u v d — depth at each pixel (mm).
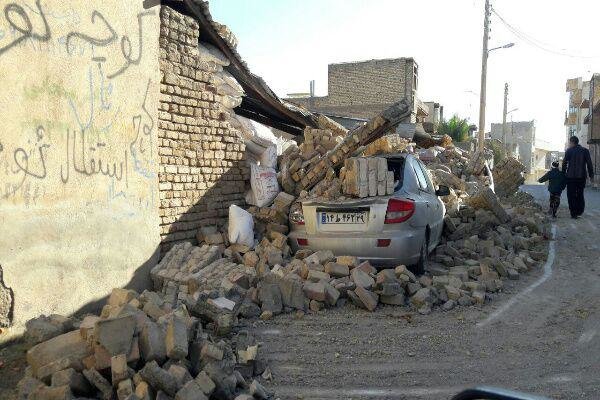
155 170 6301
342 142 8320
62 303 4789
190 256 6422
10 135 4234
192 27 7113
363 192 6625
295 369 4363
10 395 3516
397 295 5969
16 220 4297
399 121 8492
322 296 5801
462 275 6680
